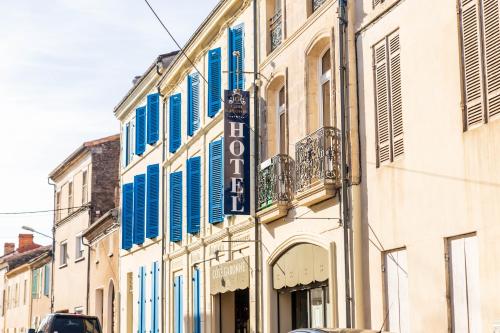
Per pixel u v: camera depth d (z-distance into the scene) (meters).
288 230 20.34
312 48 19.44
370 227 16.64
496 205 12.89
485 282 13.06
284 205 20.25
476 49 13.59
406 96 15.57
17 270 62.78
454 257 14.05
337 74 17.97
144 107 34.75
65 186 50.03
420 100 15.09
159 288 31.28
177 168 30.09
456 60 14.05
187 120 28.55
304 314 20.38
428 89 14.84
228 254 24.44
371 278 16.50
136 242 33.97
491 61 13.25
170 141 30.28
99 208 43.84
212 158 25.80
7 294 67.62
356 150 17.27
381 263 16.20
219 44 26.08
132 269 35.22
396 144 15.98
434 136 14.60
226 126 22.36
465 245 13.80
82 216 45.09
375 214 16.47
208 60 26.25
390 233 15.90
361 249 16.92
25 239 76.75
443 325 14.12
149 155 33.69
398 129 15.95
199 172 27.31
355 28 17.61
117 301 37.09
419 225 14.96
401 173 15.63
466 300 13.71
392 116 16.14
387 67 16.34
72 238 47.03
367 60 17.06
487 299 12.99
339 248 17.55
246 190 22.22
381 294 16.12
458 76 13.98
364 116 17.11
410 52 15.48
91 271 42.31
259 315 22.00
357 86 17.42
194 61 28.41
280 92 22.12
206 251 26.44
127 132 37.69
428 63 14.88
